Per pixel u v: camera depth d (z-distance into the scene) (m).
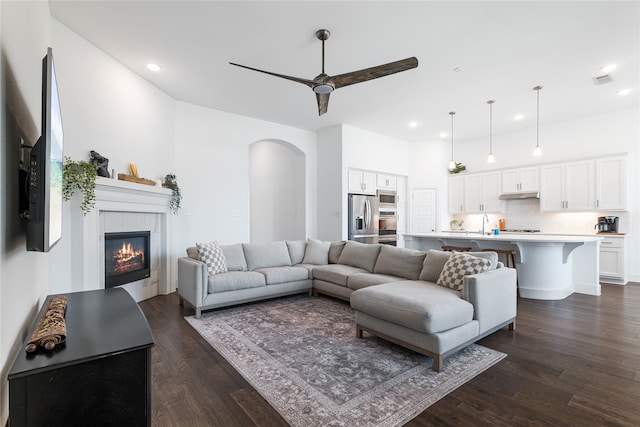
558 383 2.08
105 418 1.12
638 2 2.67
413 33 3.15
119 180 3.50
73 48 3.14
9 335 1.12
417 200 7.53
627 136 5.37
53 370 1.05
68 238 3.09
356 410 1.79
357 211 6.43
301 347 2.67
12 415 1.01
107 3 2.70
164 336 2.91
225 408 1.82
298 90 4.54
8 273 1.11
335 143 6.29
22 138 1.42
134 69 3.91
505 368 2.29
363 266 4.29
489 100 4.93
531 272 4.39
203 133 5.14
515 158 6.70
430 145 7.44
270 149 7.50
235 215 5.49
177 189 4.57
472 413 1.76
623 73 4.02
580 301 4.16
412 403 1.86
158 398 1.92
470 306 2.54
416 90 4.54
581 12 2.81
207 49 3.46
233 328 3.12
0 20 1.02
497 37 3.21
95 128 3.41
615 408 1.80
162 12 2.83
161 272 4.48
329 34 3.16
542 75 4.06
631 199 5.33
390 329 2.55
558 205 5.92
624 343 2.74
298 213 6.72
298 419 1.72
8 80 1.15
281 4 2.73
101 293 2.00
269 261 4.50
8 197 1.14
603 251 5.38
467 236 4.94
